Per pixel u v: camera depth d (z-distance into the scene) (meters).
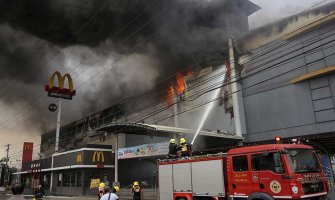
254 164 10.53
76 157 38.50
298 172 9.62
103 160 38.34
